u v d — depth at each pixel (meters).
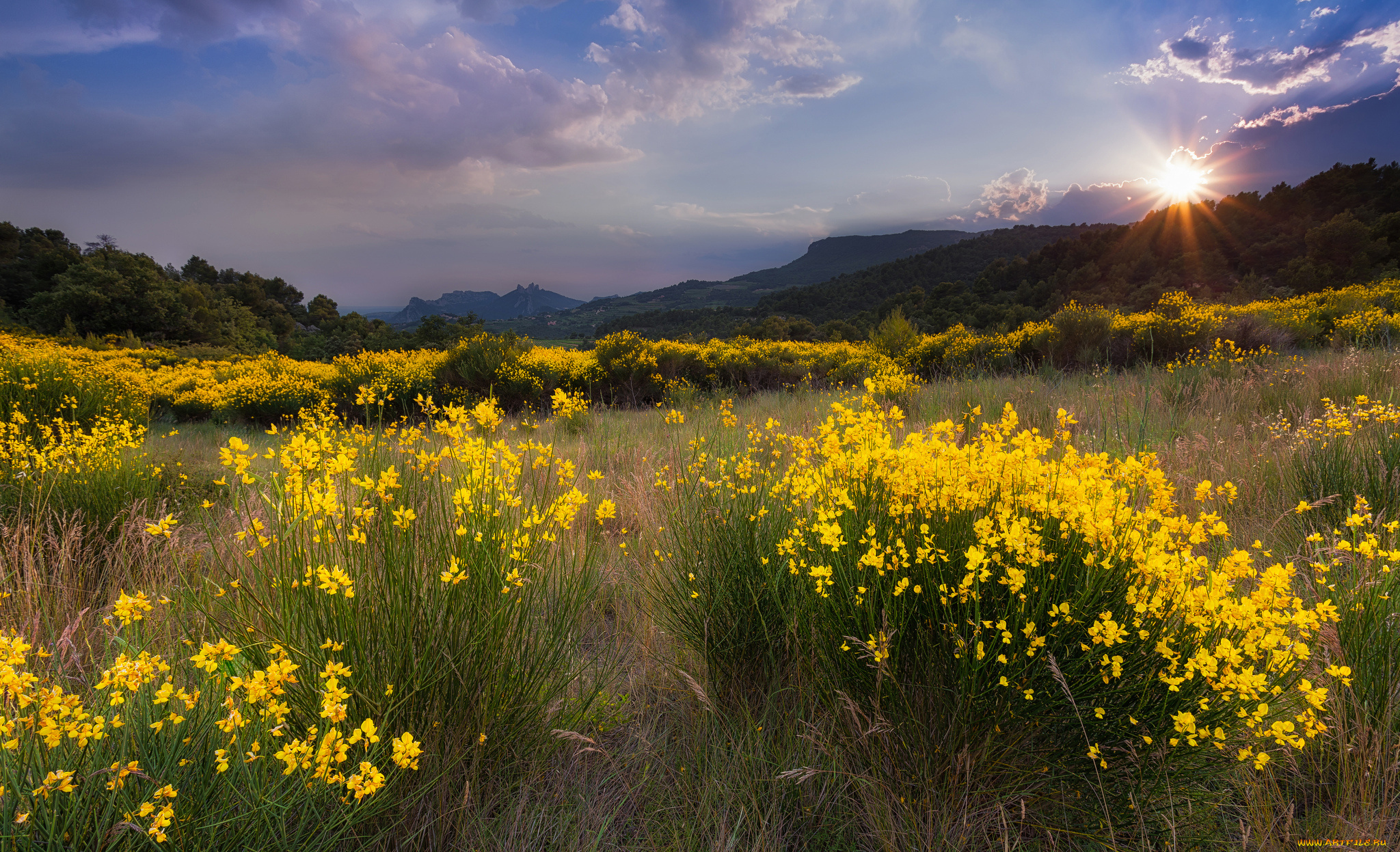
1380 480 3.26
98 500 3.67
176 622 1.90
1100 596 1.66
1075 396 7.27
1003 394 8.15
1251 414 5.60
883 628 1.73
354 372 12.52
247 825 1.34
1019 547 1.65
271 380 13.46
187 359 27.94
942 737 1.78
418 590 1.79
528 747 1.92
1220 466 3.80
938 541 1.88
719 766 1.89
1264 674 1.48
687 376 13.84
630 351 14.04
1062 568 1.70
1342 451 3.59
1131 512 1.84
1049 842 1.65
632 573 3.00
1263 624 1.50
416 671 1.70
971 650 1.70
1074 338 12.20
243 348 52.59
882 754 1.82
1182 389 6.70
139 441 5.54
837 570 1.92
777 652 2.31
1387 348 9.41
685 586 2.46
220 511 3.13
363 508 1.77
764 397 11.67
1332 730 1.78
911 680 1.87
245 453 1.68
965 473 2.04
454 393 12.48
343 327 89.25
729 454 3.47
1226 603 1.51
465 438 2.24
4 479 3.95
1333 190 92.31
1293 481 3.61
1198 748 1.54
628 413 10.30
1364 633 1.93
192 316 55.44
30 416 6.83
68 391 7.65
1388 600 1.96
